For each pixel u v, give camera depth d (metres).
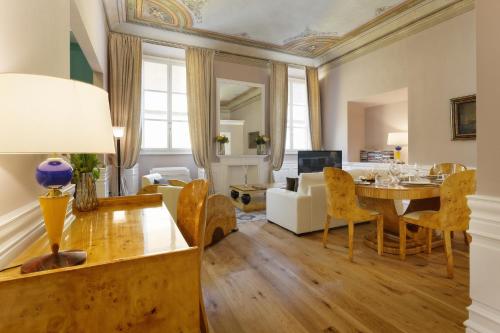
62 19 1.50
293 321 1.67
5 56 0.89
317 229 3.46
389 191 2.39
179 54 5.54
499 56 0.90
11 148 0.68
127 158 4.68
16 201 0.95
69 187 1.47
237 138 6.00
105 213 1.52
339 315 1.72
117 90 4.61
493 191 0.93
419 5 4.29
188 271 0.87
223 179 5.80
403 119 5.78
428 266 2.44
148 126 5.37
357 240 3.20
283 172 6.60
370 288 2.05
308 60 6.59
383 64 5.24
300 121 6.96
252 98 6.16
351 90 5.98
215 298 1.94
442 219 2.23
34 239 1.04
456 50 4.10
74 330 0.72
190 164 5.70
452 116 4.11
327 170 2.71
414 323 1.63
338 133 6.40
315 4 4.27
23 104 0.70
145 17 4.58
